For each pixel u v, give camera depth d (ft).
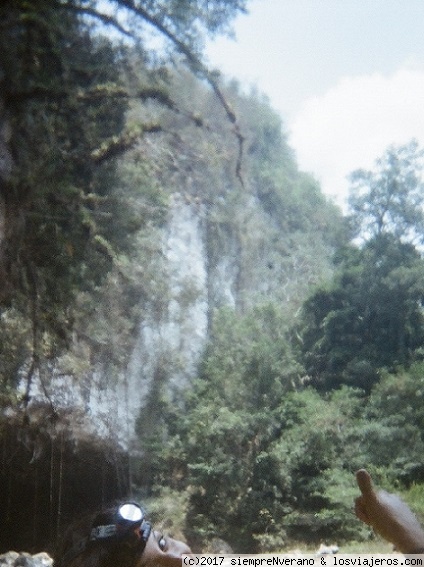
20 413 115.34
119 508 6.81
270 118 181.98
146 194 120.57
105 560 6.57
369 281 140.46
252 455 112.37
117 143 99.76
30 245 90.12
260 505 101.86
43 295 93.25
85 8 93.86
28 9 84.23
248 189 169.99
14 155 88.12
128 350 129.59
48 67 91.35
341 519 81.00
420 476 85.15
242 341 135.44
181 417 128.67
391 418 98.07
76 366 119.44
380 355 131.54
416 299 135.95
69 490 128.57
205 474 111.86
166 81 107.96
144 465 127.95
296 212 177.58
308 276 161.48
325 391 130.11
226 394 126.82
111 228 106.01
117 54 102.58
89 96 95.66
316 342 138.41
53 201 91.61
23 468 126.41
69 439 124.98
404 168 148.05
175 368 138.72
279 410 117.50
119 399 133.80
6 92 86.22
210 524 106.42
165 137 140.26
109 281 118.93
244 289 163.02
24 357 103.50
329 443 101.09
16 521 126.93
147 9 99.35
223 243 163.32
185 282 150.92
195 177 154.61
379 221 149.59
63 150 94.84
